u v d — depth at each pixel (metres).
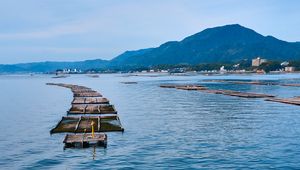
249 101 101.25
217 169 36.50
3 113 84.06
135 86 197.25
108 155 42.00
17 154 43.22
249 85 179.75
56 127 58.44
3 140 51.22
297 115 71.75
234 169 36.47
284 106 87.69
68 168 37.53
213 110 82.88
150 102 105.88
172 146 46.09
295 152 42.22
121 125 60.00
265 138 50.09
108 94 142.00
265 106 88.38
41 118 74.25
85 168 37.44
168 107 91.38
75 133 54.59
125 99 117.94
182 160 39.72
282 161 38.81
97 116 72.44
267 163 38.19
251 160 39.38
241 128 58.38
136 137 51.66
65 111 86.06
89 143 46.72
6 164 39.22
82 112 78.94
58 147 46.16
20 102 113.62
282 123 62.44
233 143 47.41
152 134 53.88
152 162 39.09
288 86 165.00
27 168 37.78
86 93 140.12
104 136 48.03
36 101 116.38
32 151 44.50
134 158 40.69
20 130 59.41
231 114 75.50
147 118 71.44
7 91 174.50
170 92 144.75
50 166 38.34
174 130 57.22
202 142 48.22
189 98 115.69
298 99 100.06
